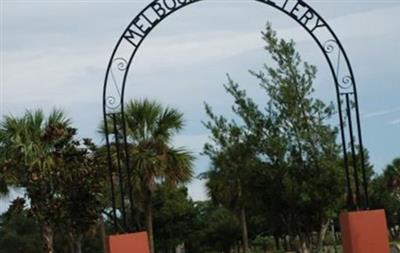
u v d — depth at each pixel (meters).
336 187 19.19
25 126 22.33
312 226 20.09
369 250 14.88
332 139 19.38
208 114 19.88
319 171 19.20
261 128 19.61
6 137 22.28
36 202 22.05
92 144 22.66
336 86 15.82
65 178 22.00
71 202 22.05
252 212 21.17
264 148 19.45
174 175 25.50
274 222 20.58
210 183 37.25
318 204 19.44
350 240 14.96
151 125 25.34
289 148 19.42
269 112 19.69
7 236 71.94
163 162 25.16
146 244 14.99
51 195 22.17
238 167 19.77
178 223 60.62
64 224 22.44
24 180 22.14
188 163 25.62
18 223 72.25
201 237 65.81
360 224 14.98
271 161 19.50
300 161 19.39
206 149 19.92
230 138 19.75
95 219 22.47
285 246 62.03
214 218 67.06
